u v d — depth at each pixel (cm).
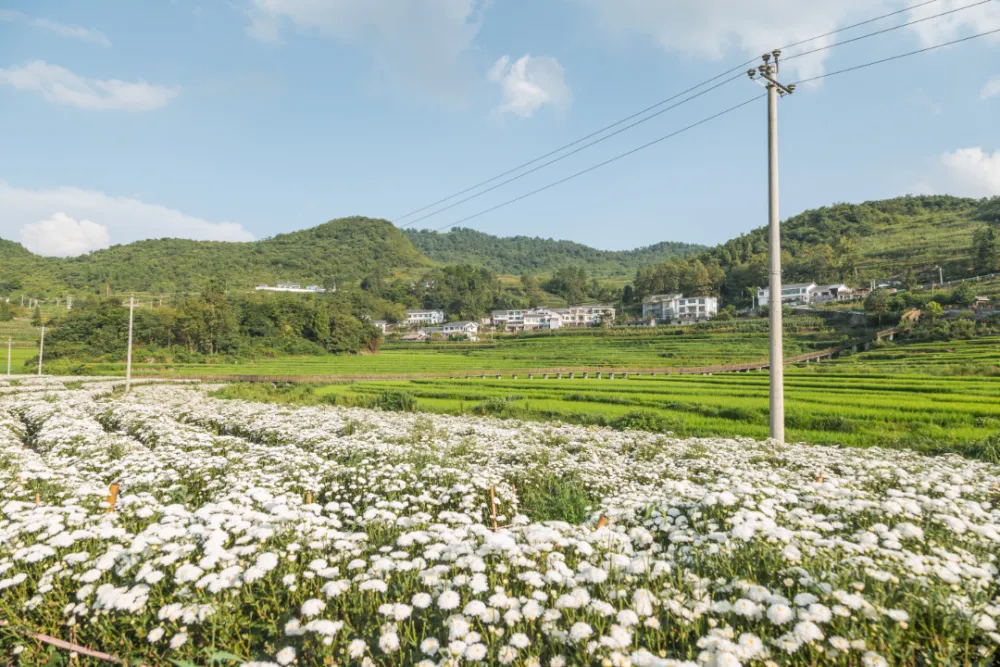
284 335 10144
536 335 11894
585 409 2933
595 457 1308
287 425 1834
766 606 389
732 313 12006
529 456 1317
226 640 411
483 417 2597
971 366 4131
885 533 518
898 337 7019
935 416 2214
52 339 8062
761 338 8631
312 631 414
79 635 440
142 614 433
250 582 457
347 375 5822
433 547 505
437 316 16662
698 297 13188
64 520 612
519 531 589
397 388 4603
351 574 506
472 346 11244
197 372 6775
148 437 1717
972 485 840
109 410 2495
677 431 2195
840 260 12812
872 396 2945
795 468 1137
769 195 1834
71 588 482
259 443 1827
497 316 16388
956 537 557
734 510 636
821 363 5422
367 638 418
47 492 839
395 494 834
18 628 422
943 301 8088
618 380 4738
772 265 1784
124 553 495
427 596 410
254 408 2788
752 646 340
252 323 9956
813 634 340
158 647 425
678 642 407
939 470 995
